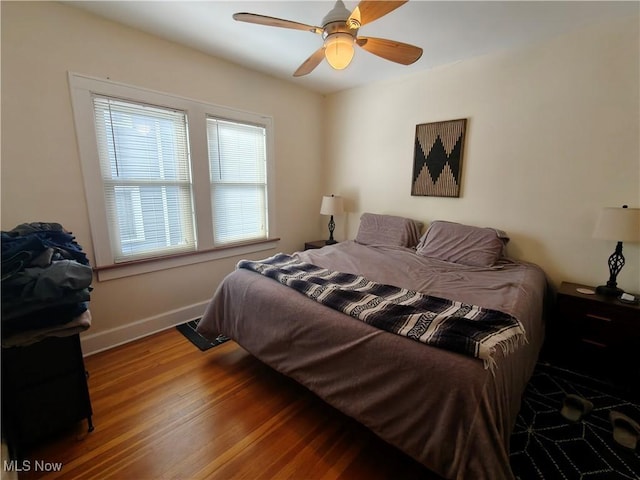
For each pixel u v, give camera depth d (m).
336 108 3.70
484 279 1.98
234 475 1.28
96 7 1.90
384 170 3.36
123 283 2.32
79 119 1.99
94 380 1.89
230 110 2.81
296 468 1.32
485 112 2.58
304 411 1.66
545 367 2.08
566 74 2.18
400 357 1.16
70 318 1.30
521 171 2.46
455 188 2.81
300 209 3.73
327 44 1.53
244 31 2.19
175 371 2.01
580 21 2.01
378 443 1.45
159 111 2.38
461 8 1.86
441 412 1.04
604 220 1.93
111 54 2.08
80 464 1.32
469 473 0.97
